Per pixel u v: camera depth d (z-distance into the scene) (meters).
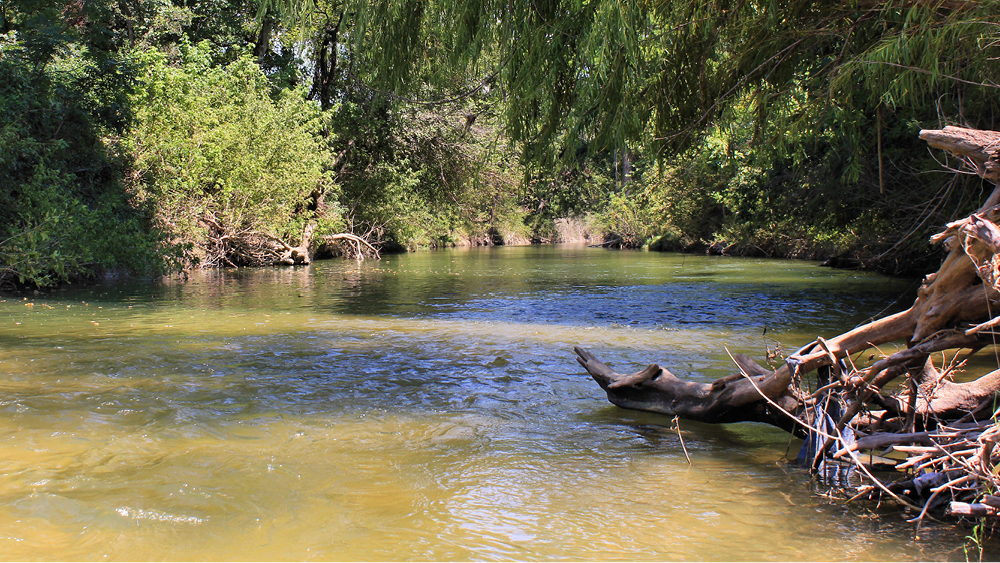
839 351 3.85
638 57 6.20
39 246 12.36
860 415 3.90
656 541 2.79
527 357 6.66
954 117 7.19
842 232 15.67
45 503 3.08
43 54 14.93
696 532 2.86
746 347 7.10
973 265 3.37
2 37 15.80
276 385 5.43
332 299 12.02
